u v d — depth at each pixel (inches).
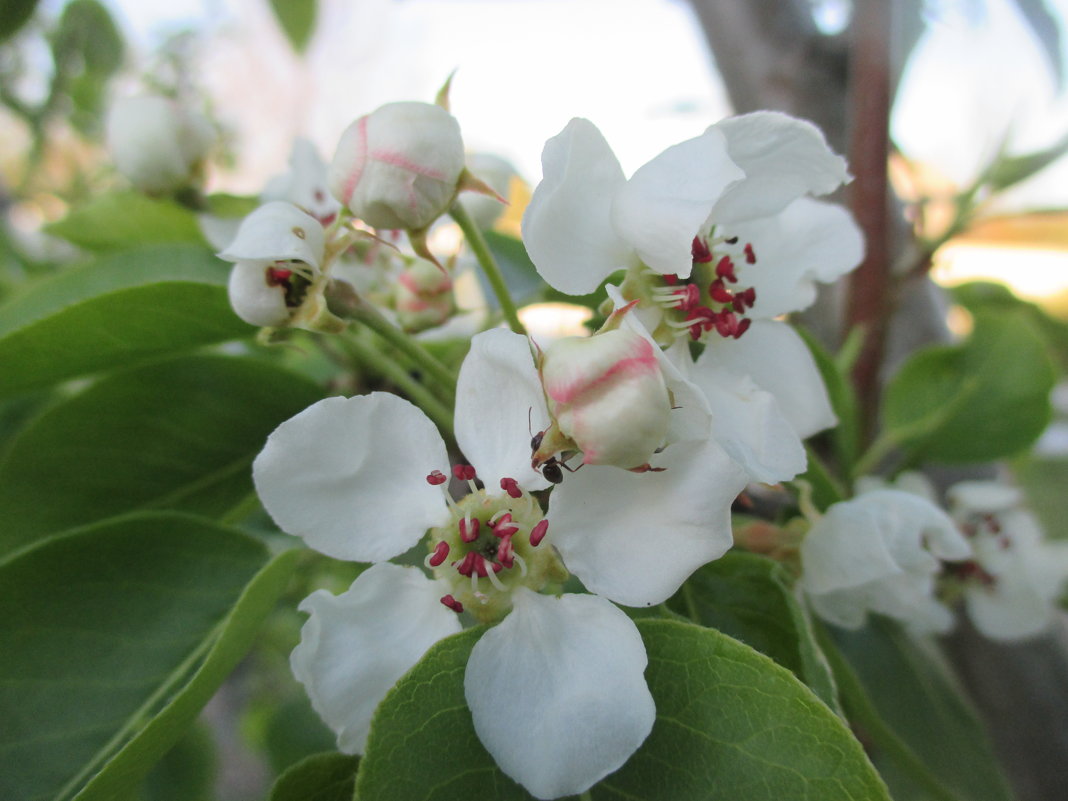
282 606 6.8
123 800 2.8
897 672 4.3
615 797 2.6
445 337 4.9
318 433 2.9
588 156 3.1
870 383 4.9
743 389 3.2
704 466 2.7
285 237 3.1
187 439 4.2
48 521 4.0
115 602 3.4
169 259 4.3
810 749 2.4
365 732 2.8
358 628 2.9
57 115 10.6
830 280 3.6
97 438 4.0
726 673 2.5
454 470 3.0
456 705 2.6
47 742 3.1
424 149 3.2
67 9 10.2
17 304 4.2
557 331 4.8
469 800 2.5
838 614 3.7
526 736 2.6
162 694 3.2
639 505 2.8
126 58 11.5
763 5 6.1
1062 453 9.4
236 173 17.2
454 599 2.9
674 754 2.5
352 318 3.4
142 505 4.1
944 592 5.0
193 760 6.8
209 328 3.8
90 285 4.2
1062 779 5.2
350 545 3.0
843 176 3.2
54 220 4.9
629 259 3.2
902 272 5.1
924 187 5.7
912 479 4.9
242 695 10.8
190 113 4.6
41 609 3.3
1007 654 5.3
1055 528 9.8
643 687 2.6
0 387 3.9
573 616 2.8
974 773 4.2
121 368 4.0
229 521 4.3
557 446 2.7
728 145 3.1
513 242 5.4
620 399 2.5
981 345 5.0
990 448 4.9
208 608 3.5
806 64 5.9
